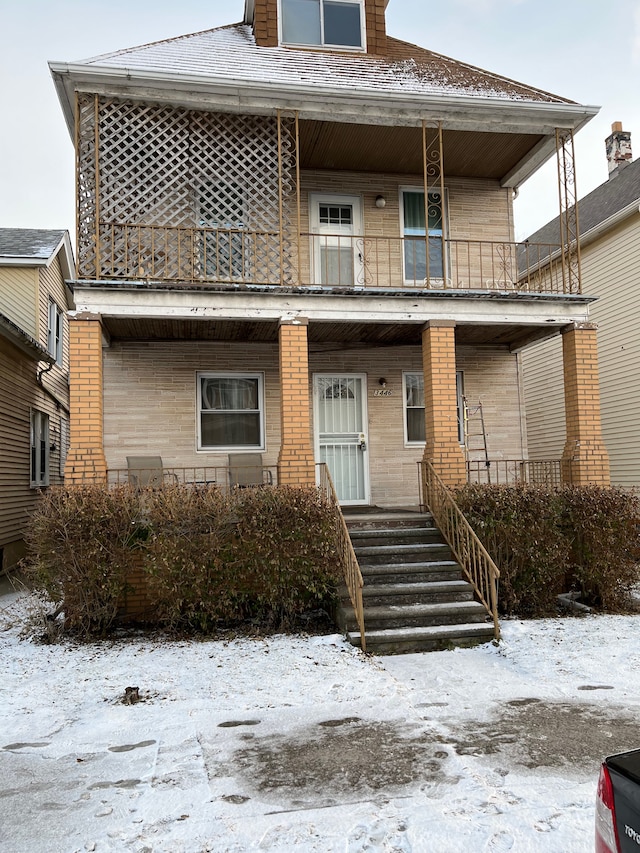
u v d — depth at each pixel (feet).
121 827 12.16
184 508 26.73
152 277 30.71
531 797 13.03
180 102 31.60
